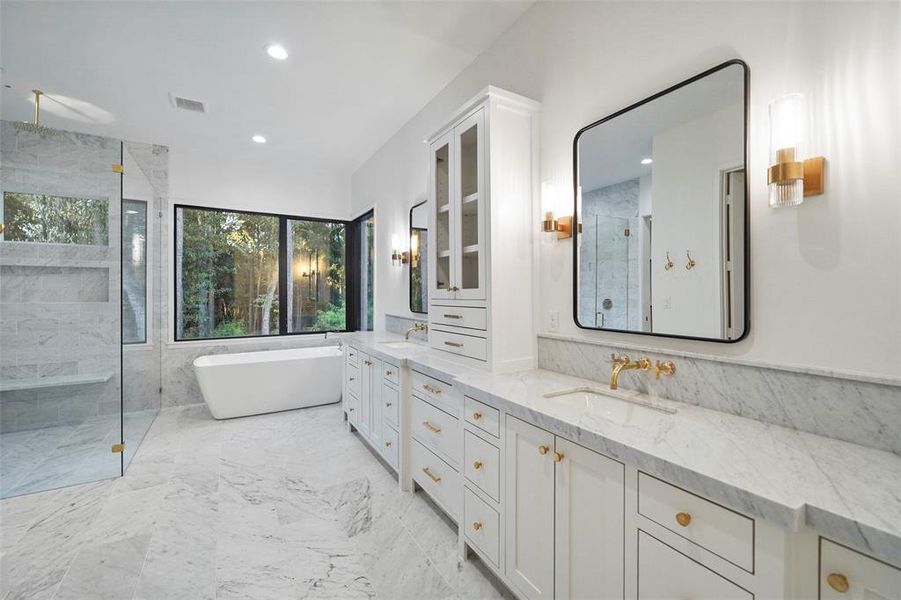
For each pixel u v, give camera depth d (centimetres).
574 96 190
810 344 112
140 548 186
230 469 272
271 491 242
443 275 244
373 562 176
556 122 200
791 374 116
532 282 206
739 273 128
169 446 313
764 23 123
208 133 379
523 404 139
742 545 81
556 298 199
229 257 453
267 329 473
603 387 167
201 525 205
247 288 462
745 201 126
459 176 219
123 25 224
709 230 136
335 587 161
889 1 99
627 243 165
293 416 391
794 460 93
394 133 382
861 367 103
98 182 312
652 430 113
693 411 133
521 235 203
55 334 310
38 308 312
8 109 323
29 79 280
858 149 104
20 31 228
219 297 447
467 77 268
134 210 344
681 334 145
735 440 106
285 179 477
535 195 207
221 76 279
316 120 353
